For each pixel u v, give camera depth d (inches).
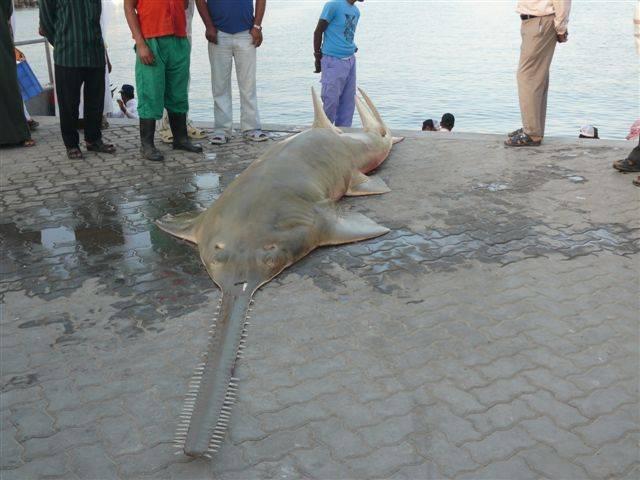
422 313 170.4
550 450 125.5
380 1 2615.7
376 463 123.4
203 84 834.8
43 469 123.6
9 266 200.8
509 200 241.9
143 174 280.1
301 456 125.3
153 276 192.9
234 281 180.1
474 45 1263.5
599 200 239.8
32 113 428.5
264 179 211.9
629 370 147.0
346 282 186.2
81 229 225.9
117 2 2054.6
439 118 702.5
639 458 123.4
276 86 847.1
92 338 163.3
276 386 143.9
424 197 247.1
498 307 172.4
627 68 984.3
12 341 162.6
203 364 145.9
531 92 295.9
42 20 285.6
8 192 261.1
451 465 122.6
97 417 136.4
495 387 142.3
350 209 236.5
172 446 128.3
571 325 163.9
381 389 142.4
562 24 279.7
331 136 252.4
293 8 2069.4
